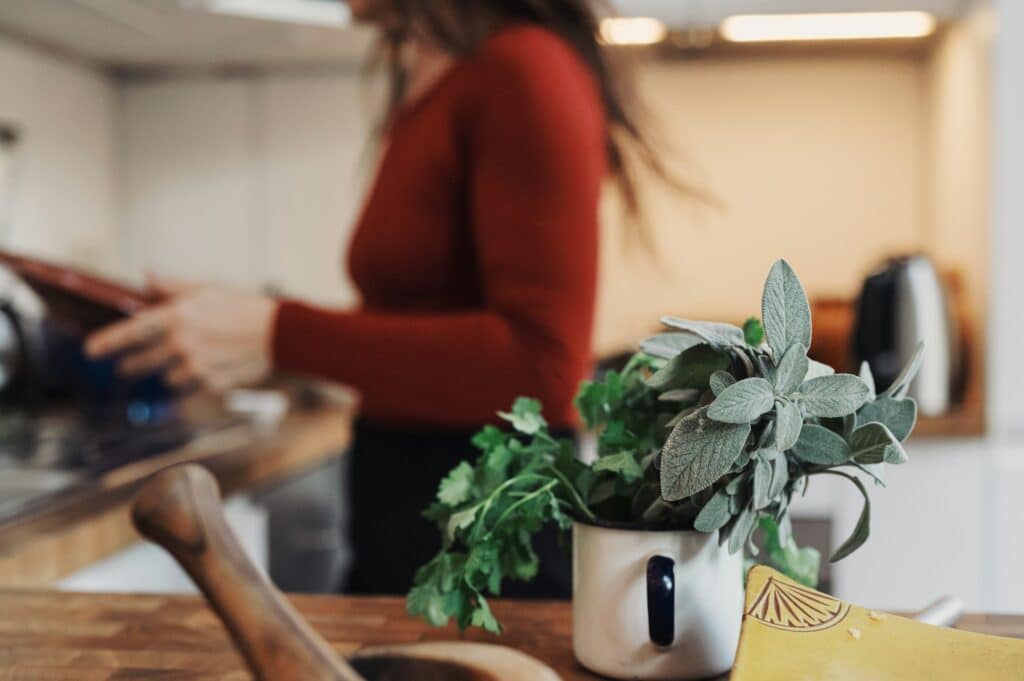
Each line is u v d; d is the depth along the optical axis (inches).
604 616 20.3
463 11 38.4
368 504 40.8
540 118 35.6
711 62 108.7
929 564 71.7
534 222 35.5
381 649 17.7
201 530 15.7
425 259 39.8
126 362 41.6
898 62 106.7
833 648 18.4
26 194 102.7
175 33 98.8
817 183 108.6
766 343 18.6
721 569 20.2
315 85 116.3
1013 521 71.4
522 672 16.5
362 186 115.2
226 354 39.4
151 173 120.3
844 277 108.7
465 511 20.0
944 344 73.8
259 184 118.1
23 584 33.8
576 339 35.9
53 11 90.2
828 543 67.7
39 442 57.5
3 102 98.9
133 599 26.6
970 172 82.7
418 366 36.9
